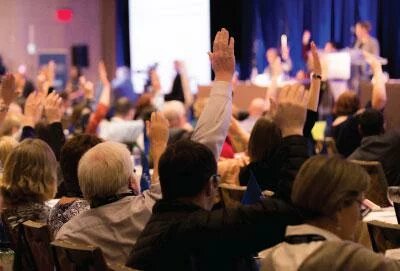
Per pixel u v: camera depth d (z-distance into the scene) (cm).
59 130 743
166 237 369
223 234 355
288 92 398
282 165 385
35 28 2145
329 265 313
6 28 2127
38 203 526
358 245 318
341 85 1457
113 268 354
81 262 390
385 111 1116
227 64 445
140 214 438
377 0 1858
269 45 1952
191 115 1483
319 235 325
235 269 367
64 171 511
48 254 466
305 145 387
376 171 670
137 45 2103
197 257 367
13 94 588
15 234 515
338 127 966
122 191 446
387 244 436
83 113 1123
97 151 446
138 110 1142
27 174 523
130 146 1026
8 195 526
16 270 504
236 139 873
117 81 1888
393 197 558
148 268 375
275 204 349
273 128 573
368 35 1603
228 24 2002
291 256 323
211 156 384
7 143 639
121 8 2122
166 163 380
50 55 2130
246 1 1973
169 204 380
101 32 2177
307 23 1911
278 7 1934
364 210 592
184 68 1556
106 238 435
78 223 441
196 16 2023
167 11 2058
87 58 2131
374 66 976
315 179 327
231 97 443
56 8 2164
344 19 1875
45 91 998
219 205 428
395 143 773
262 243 354
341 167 327
